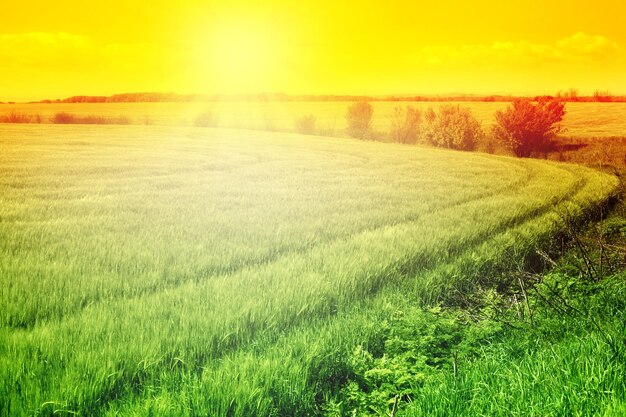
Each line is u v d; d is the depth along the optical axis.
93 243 10.47
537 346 4.81
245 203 16.89
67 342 5.21
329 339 5.49
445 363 5.00
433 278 8.31
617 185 20.47
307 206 16.34
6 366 4.50
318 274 8.16
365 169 29.05
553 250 10.76
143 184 21.22
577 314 5.52
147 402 3.88
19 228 11.84
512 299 7.43
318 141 51.59
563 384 3.50
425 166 31.14
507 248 10.30
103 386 4.35
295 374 4.61
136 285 7.68
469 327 6.04
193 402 4.01
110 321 5.83
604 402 3.11
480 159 36.41
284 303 6.68
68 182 21.27
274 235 11.84
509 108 44.66
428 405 3.60
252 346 5.43
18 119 86.75
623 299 5.77
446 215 14.73
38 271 8.15
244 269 8.72
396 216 14.71
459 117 48.62
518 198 18.36
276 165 30.41
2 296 6.69
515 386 3.58
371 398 4.39
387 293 7.57
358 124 58.34
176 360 4.91
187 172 26.19
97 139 49.72
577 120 77.75
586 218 14.14
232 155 36.31
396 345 5.46
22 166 26.78
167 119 92.12
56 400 4.02
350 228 12.88
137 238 11.06
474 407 3.39
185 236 11.52
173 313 6.23
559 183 23.23
